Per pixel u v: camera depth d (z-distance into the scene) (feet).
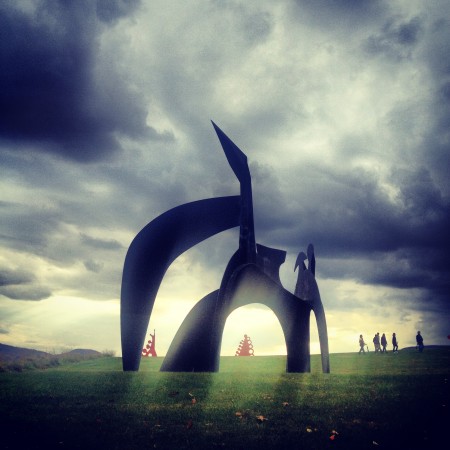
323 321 50.55
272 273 52.29
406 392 29.94
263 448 17.51
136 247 50.83
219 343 48.52
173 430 20.06
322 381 36.73
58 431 19.98
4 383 35.14
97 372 45.39
